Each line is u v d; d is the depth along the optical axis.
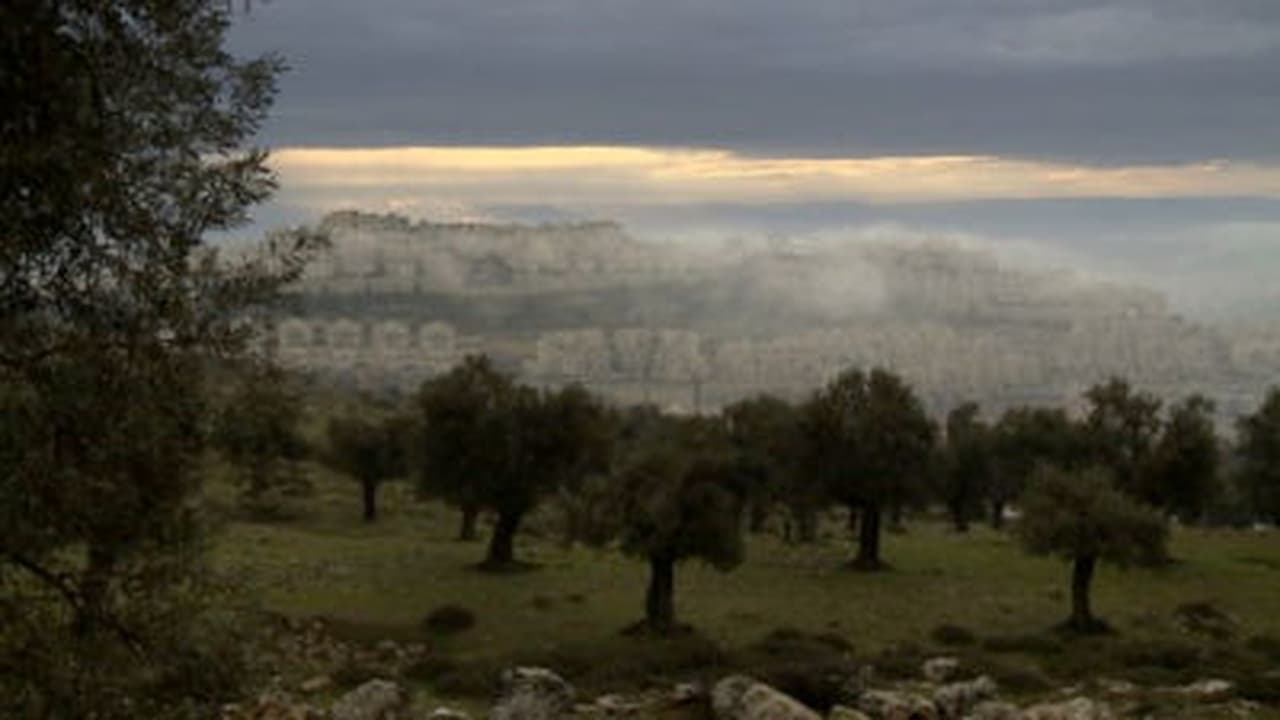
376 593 61.50
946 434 111.38
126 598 14.06
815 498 79.00
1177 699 41.53
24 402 12.77
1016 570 76.56
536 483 72.69
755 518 96.19
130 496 13.70
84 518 13.34
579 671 47.09
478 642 53.28
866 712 38.50
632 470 58.53
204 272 14.39
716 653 50.25
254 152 14.58
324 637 49.75
